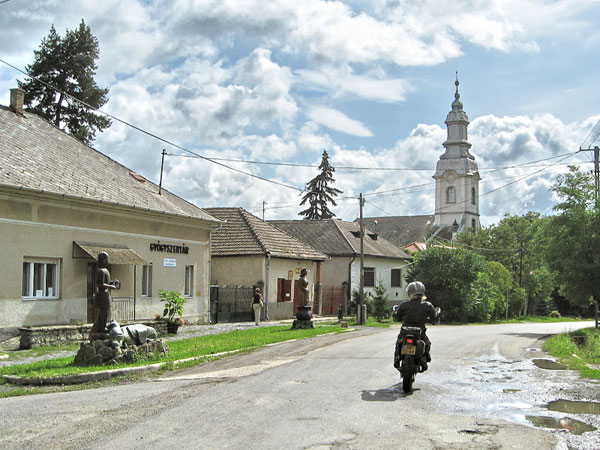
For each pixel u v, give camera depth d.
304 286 25.23
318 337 20.94
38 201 19.11
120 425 7.57
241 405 8.72
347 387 10.22
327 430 7.28
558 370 12.59
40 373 11.80
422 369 10.63
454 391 9.95
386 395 9.54
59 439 6.94
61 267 20.05
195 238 27.16
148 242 24.14
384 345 17.50
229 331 23.48
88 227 21.12
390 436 7.02
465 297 44.12
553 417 8.07
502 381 11.03
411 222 101.62
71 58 43.56
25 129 23.69
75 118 44.09
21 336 17.42
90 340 13.59
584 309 73.38
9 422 7.84
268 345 17.70
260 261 32.91
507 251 68.31
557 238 33.72
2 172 18.48
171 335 21.62
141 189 25.86
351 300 43.34
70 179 21.55
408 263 52.62
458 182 100.12
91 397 9.64
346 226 51.03
